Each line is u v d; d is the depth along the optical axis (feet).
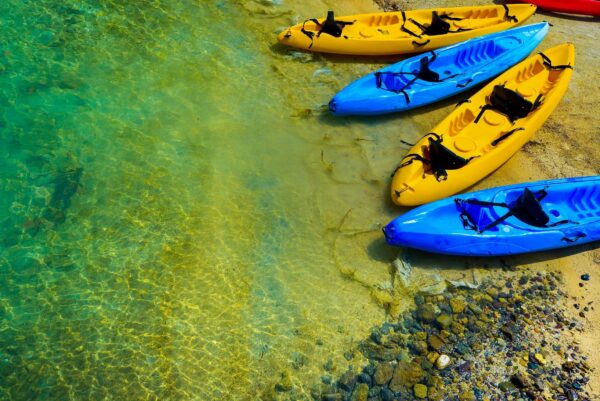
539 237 18.69
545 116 22.65
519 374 16.19
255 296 17.85
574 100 25.55
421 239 18.42
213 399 15.44
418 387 15.78
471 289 18.33
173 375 15.85
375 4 31.12
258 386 15.72
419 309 17.63
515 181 22.03
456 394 15.69
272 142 22.97
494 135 22.09
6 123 22.45
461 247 18.62
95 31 26.63
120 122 23.04
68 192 20.45
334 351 16.55
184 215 20.08
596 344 17.06
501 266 19.13
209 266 18.61
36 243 18.90
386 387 15.75
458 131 22.44
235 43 27.14
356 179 21.81
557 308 17.94
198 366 16.08
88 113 23.25
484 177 21.75
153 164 21.67
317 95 25.16
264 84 25.38
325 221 20.25
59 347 16.33
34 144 21.91
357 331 17.06
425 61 24.56
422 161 20.62
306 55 26.81
